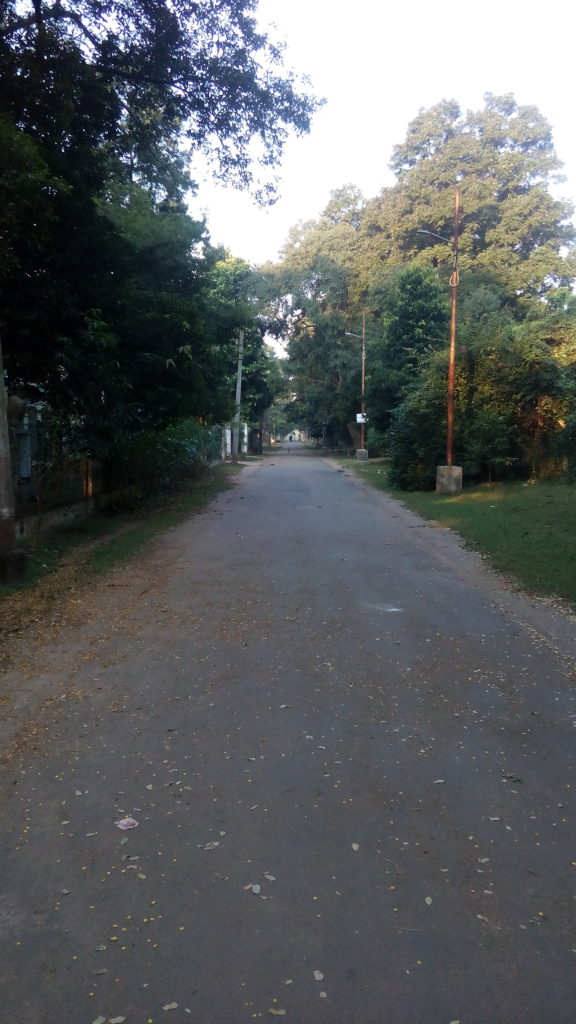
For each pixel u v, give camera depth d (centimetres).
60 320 1112
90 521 1329
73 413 1171
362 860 318
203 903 290
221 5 1111
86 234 1105
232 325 2188
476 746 429
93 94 1093
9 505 837
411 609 742
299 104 1238
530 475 1981
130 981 251
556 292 3294
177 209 2091
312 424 6688
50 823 348
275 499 1872
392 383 3086
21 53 956
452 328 1883
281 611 729
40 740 438
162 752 421
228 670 557
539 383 1908
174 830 342
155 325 1291
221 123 1246
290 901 291
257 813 356
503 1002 241
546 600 773
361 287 4766
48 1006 240
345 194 5394
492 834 338
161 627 671
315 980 250
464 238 4428
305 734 445
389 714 475
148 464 1602
